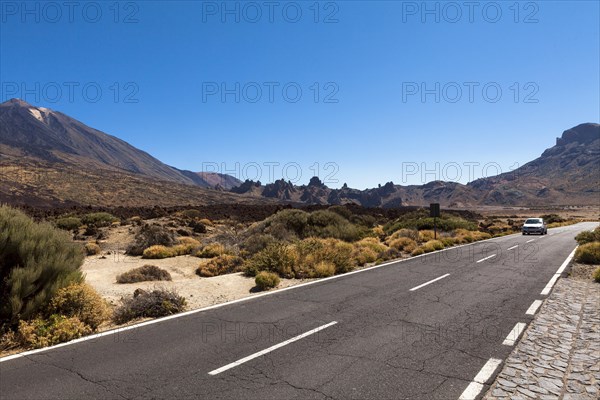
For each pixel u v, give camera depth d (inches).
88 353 230.2
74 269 323.3
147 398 174.2
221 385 186.7
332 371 202.4
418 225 1398.9
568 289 402.9
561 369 204.4
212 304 362.9
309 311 324.8
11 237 286.4
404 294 388.8
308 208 2381.9
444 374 198.4
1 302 271.3
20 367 209.9
